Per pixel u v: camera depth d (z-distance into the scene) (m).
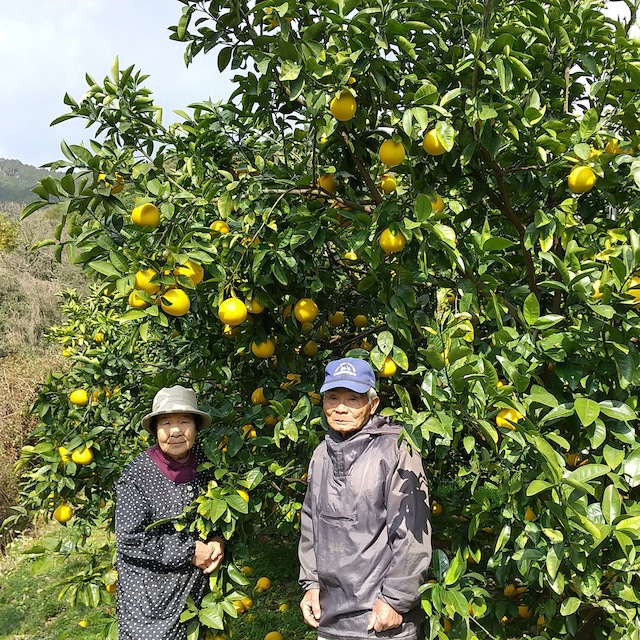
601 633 2.39
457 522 3.13
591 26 2.39
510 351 2.13
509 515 2.02
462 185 2.88
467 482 2.94
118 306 5.14
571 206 2.43
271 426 2.90
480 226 2.76
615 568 1.92
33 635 4.96
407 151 2.30
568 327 2.13
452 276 2.45
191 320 3.10
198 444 2.85
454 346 1.94
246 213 2.54
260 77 2.59
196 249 2.29
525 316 2.12
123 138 2.83
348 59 2.05
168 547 2.52
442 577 2.18
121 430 3.64
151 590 2.52
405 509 2.21
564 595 2.39
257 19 2.35
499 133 2.26
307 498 2.52
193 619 2.58
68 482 3.35
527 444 1.95
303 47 2.13
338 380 2.32
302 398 2.58
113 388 3.83
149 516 2.57
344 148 2.59
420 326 2.29
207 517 2.43
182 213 2.40
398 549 2.17
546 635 2.34
